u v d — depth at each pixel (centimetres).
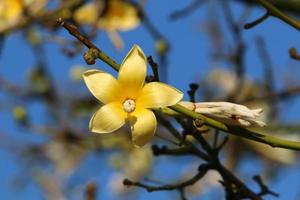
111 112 58
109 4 92
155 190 67
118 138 113
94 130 57
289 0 85
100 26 92
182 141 68
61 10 94
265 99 105
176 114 60
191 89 61
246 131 60
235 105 59
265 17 65
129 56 58
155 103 57
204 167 67
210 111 60
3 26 97
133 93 58
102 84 58
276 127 110
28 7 96
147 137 57
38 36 112
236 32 96
